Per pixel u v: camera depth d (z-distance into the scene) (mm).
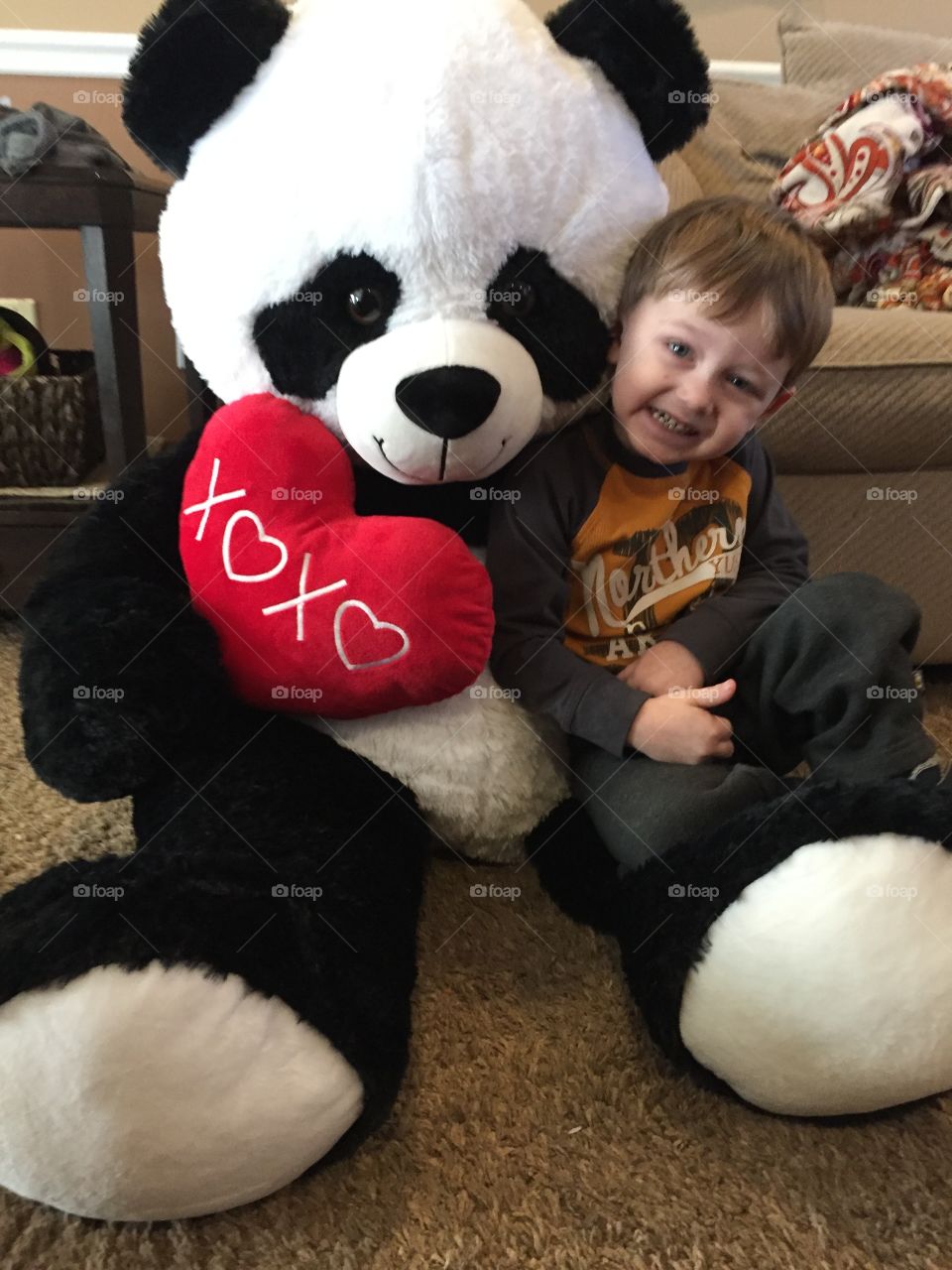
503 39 565
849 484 950
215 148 587
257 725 607
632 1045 563
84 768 560
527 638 632
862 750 583
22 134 900
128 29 1344
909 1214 477
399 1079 471
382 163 546
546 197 576
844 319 901
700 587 696
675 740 594
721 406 623
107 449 1021
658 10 581
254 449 581
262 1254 444
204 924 425
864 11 1613
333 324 586
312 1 593
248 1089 421
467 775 621
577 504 671
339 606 555
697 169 1323
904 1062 467
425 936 637
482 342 566
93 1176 416
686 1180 488
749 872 479
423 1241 452
